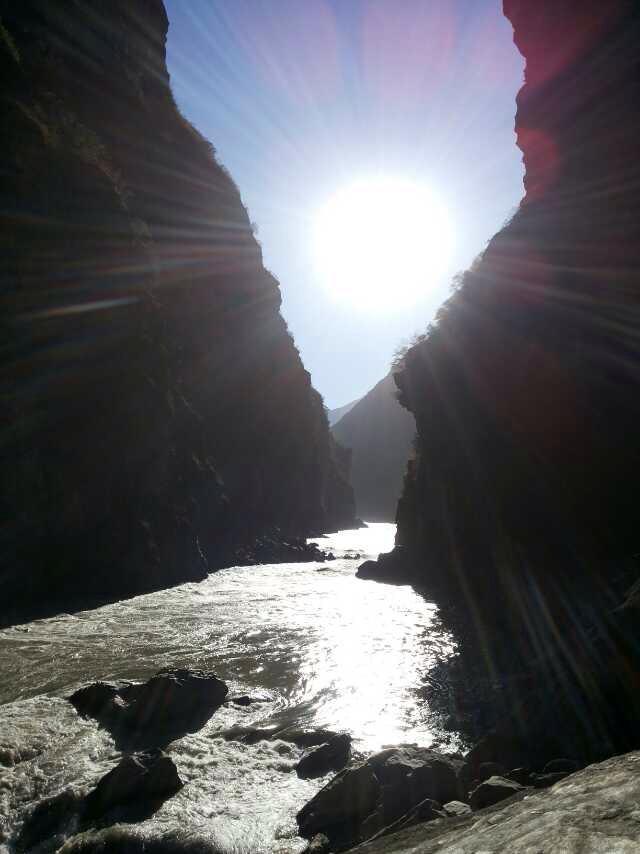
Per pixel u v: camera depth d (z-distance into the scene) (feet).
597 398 59.98
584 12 73.46
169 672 37.63
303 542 179.52
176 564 105.60
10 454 77.36
